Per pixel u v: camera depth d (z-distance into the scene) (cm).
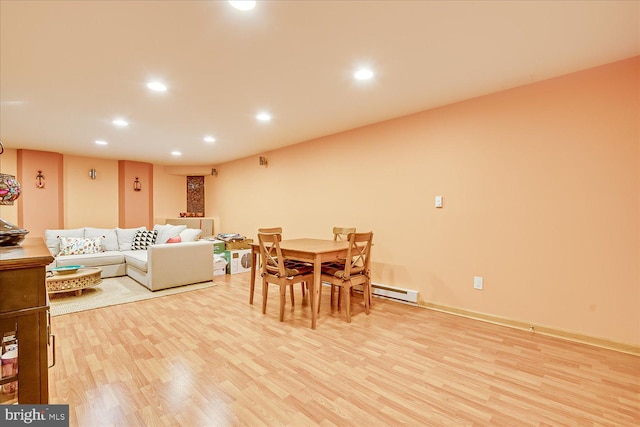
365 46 211
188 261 439
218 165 711
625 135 233
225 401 173
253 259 360
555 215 262
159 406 168
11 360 124
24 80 259
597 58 230
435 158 335
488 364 215
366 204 402
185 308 340
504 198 288
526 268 277
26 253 125
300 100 312
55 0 160
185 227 571
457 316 316
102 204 630
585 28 191
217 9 170
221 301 367
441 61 233
